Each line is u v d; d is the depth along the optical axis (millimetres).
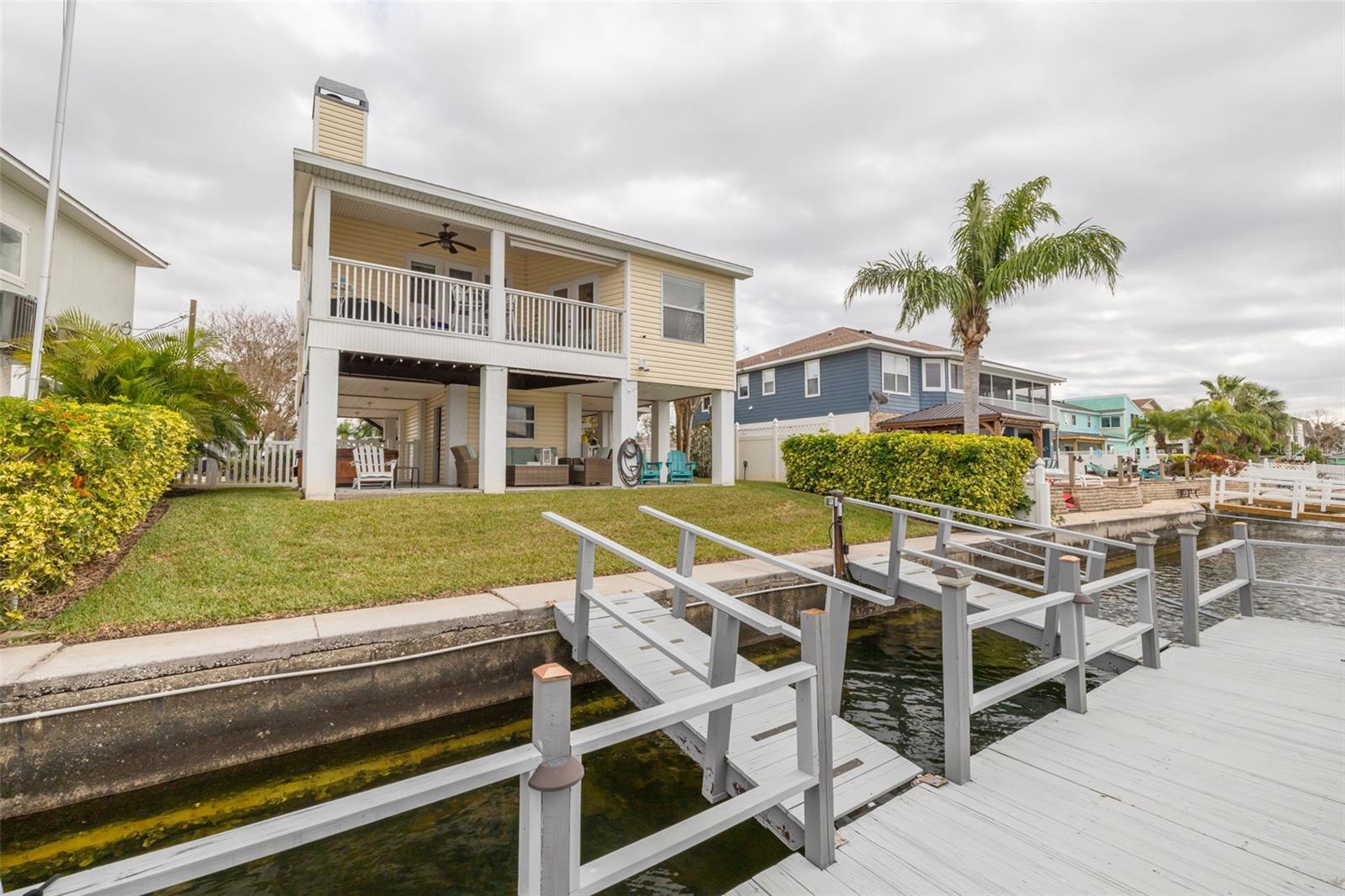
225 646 3795
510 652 4773
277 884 2703
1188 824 2598
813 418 23188
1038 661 5848
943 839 2510
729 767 3113
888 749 3369
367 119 10891
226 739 3676
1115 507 16672
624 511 9453
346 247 11438
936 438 11594
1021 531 11312
